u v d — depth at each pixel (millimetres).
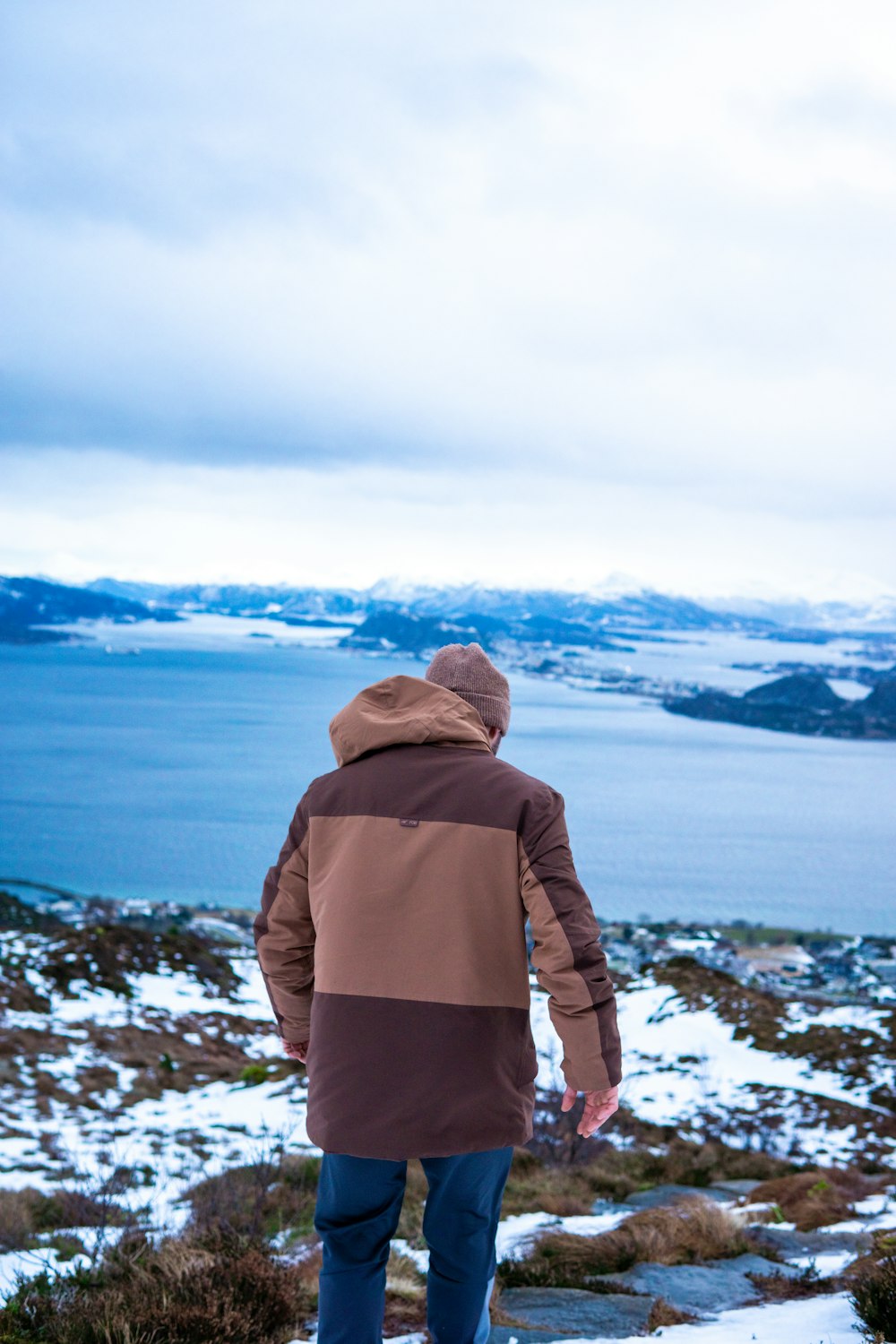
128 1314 3301
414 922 2016
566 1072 1997
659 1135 17250
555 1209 8031
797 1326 3459
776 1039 27531
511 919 2043
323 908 2102
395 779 2146
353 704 2307
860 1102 21500
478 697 2402
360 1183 2061
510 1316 3766
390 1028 1976
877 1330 3145
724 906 172250
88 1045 22875
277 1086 19656
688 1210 5996
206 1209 5934
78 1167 11016
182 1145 13539
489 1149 1972
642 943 121875
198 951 37312
